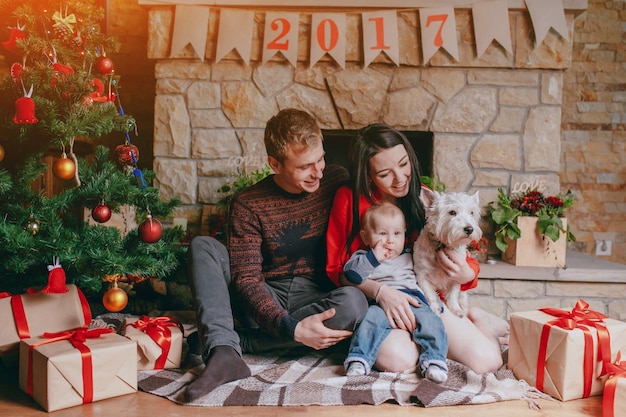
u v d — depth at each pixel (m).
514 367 1.78
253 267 1.87
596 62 3.91
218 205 2.95
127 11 3.74
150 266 2.01
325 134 3.10
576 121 3.95
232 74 2.97
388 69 2.91
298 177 1.80
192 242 1.85
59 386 1.49
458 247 1.84
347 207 1.90
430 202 1.84
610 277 2.62
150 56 2.96
